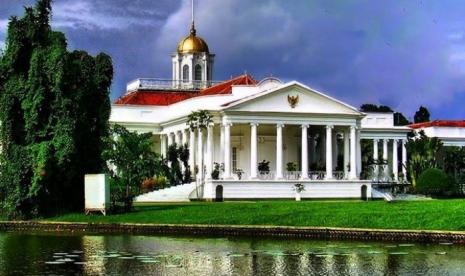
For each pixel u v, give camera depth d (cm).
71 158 6147
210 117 8912
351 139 9375
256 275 3675
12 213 6122
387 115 11362
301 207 6084
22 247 4609
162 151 10594
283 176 9119
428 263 3972
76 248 4550
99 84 6506
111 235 5316
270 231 5141
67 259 4112
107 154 7538
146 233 5419
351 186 9144
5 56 6372
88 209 6059
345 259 4103
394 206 5969
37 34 6384
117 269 3812
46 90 6219
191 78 12362
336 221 5291
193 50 12412
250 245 4681
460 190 9450
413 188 9731
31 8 6419
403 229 4962
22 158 6131
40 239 5066
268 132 9844
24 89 6269
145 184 8406
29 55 6372
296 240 4931
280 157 9019
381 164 10669
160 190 8412
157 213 5925
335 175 9419
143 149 7762
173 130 10175
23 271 3753
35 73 6209
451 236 4728
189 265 3925
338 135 10794
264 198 8794
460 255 4222
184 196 8431
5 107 6272
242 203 7025
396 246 4603
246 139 9694
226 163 8862
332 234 4997
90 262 4009
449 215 5197
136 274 3691
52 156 6091
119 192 7375
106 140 7100
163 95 11712
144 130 10588
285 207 6122
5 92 6316
